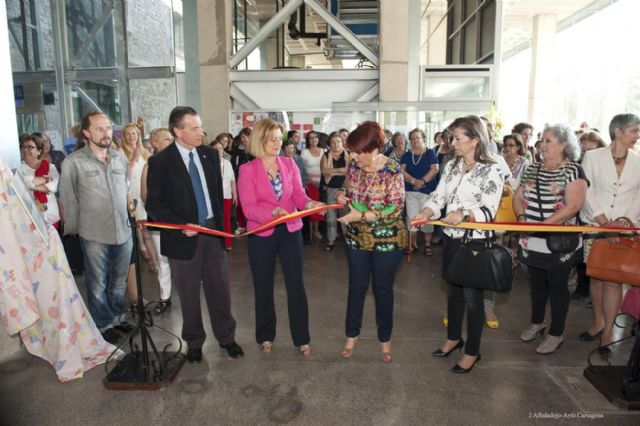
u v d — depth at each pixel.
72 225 3.44
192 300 3.19
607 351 3.32
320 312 4.24
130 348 3.26
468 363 3.12
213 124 9.47
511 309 4.29
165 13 9.13
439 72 9.26
